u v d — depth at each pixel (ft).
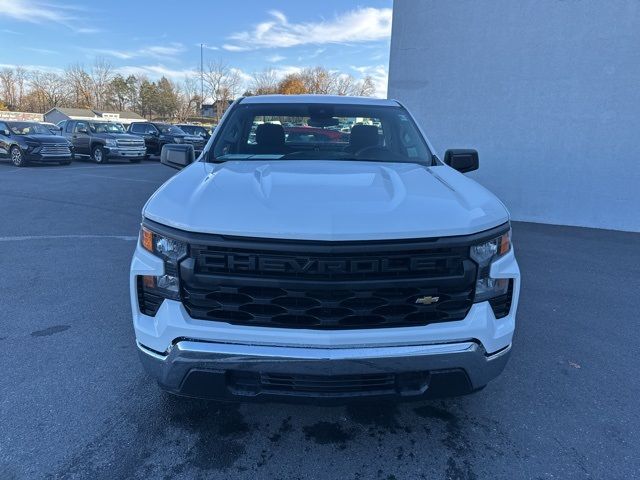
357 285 6.63
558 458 8.06
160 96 276.82
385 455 8.07
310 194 7.46
